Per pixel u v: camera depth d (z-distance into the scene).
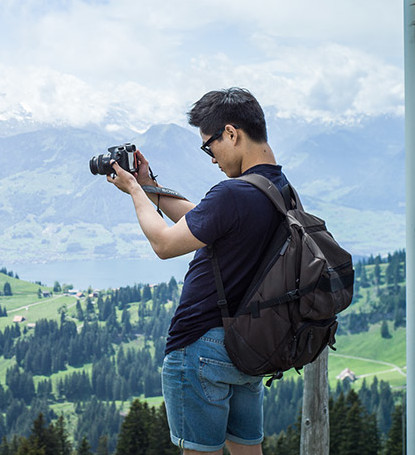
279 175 1.52
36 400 75.19
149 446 30.52
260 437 1.63
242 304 1.40
